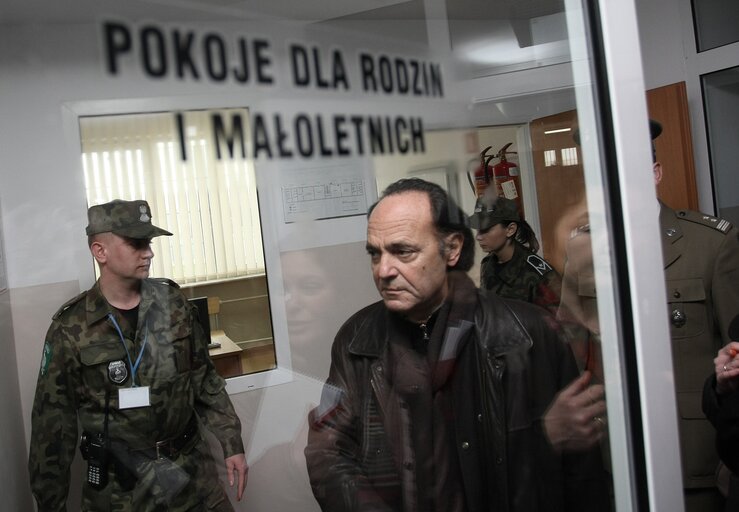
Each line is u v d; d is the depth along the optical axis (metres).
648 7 2.42
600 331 0.82
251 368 1.30
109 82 1.03
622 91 0.78
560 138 1.08
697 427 1.62
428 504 1.00
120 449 1.24
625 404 0.79
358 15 1.08
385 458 1.02
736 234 1.61
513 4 1.25
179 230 1.27
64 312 1.22
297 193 1.17
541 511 0.94
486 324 0.99
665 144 2.37
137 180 1.20
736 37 2.18
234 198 1.21
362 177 1.12
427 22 1.17
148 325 1.28
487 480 0.97
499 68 1.22
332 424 1.05
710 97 2.32
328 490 1.03
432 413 1.01
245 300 1.31
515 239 1.05
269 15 1.03
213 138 1.05
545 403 0.93
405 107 1.15
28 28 1.01
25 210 1.17
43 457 1.20
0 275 1.16
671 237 1.65
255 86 1.04
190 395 1.31
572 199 0.96
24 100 1.06
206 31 1.02
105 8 1.00
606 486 0.85
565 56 0.99
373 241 1.04
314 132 1.07
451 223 1.04
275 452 1.26
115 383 1.25
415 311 1.02
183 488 1.27
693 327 1.62
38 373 1.22
